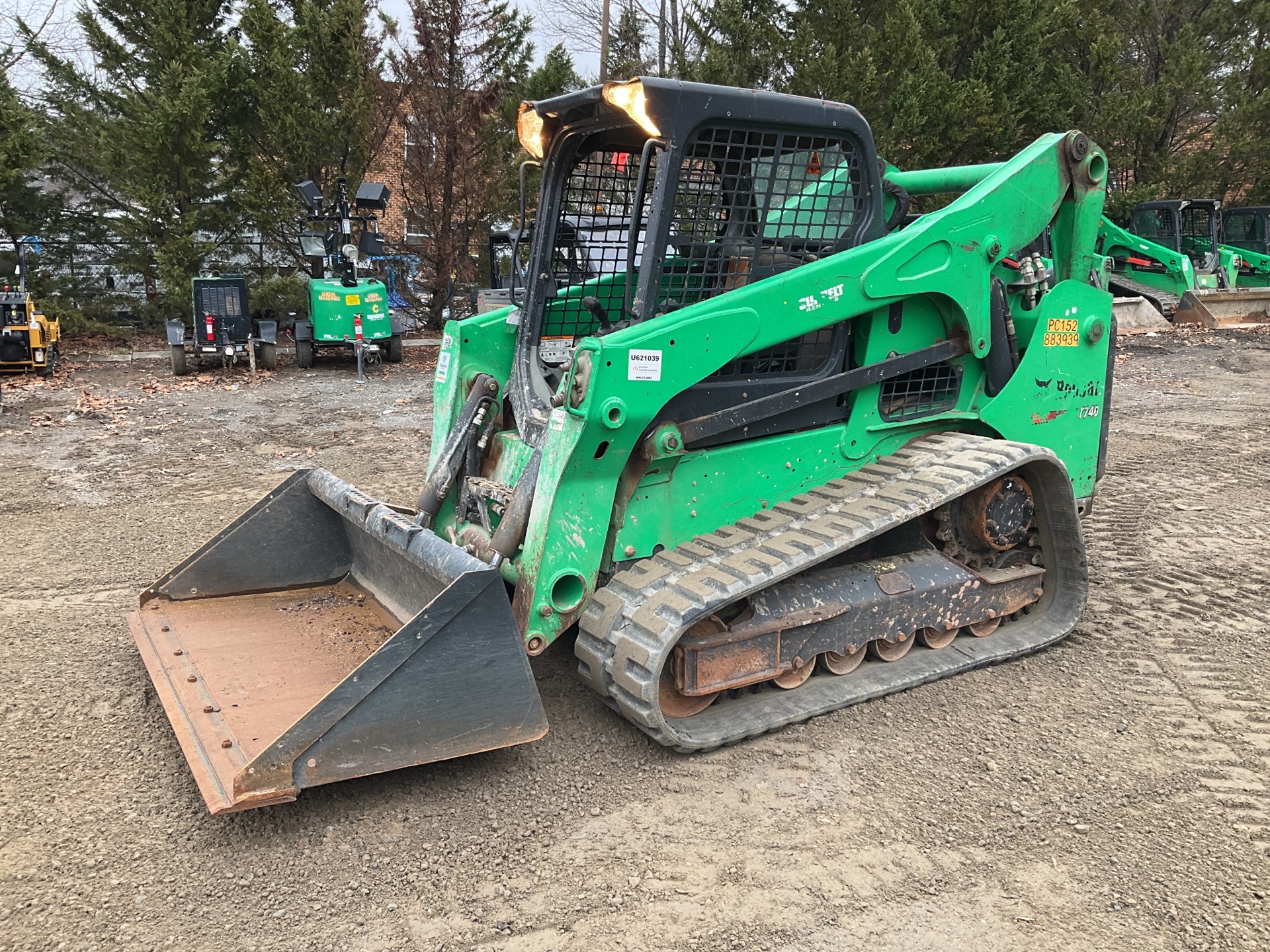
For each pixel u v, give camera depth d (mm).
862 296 3914
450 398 4590
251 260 16219
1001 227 4285
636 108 3426
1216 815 3205
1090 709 3938
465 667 3117
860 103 15242
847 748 3627
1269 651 4504
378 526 3779
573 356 3490
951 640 4414
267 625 4051
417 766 3379
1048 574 4684
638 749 3580
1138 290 17859
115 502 6762
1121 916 2703
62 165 15148
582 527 3551
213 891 2746
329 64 15133
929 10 17000
